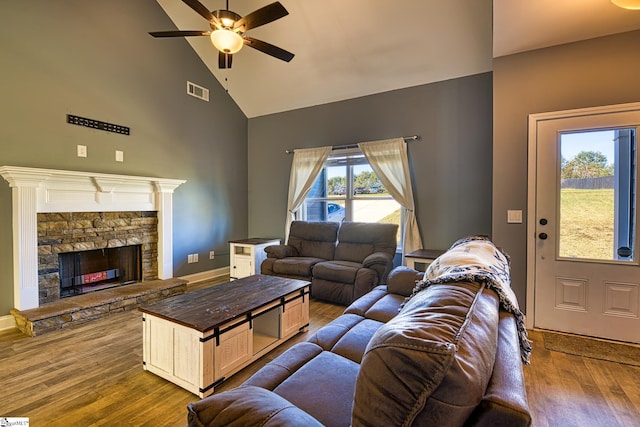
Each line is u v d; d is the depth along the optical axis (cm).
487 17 302
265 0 343
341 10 339
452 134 376
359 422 70
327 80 430
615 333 249
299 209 496
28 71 294
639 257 240
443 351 64
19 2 287
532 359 224
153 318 205
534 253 273
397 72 389
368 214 447
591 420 165
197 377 185
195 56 454
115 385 196
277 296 242
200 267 466
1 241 279
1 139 279
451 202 378
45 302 306
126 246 383
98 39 344
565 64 258
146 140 392
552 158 265
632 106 238
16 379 201
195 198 457
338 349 159
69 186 318
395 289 242
